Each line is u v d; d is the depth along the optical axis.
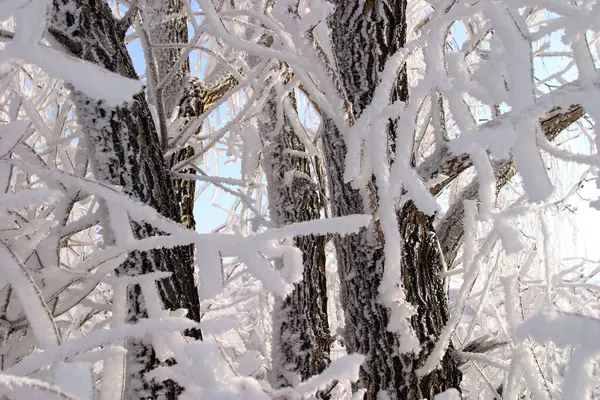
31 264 1.29
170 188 1.73
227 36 1.08
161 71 3.64
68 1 1.49
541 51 2.72
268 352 3.88
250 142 2.59
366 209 1.71
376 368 1.96
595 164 1.15
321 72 1.23
